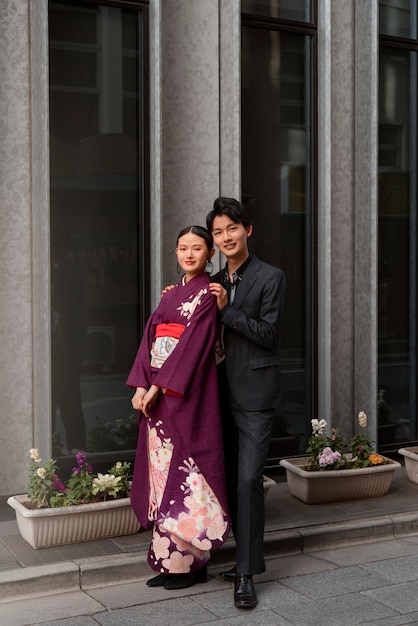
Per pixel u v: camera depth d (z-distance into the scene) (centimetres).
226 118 599
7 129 544
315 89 642
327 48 629
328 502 553
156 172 566
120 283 580
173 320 417
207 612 396
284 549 477
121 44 572
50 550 456
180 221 597
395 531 511
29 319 556
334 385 657
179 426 407
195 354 404
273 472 633
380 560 469
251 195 627
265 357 419
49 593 419
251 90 624
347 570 452
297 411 648
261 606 402
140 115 579
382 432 681
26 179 551
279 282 420
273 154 635
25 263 554
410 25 680
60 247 561
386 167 677
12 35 543
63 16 555
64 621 385
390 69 676
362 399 654
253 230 629
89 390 573
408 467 607
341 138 654
